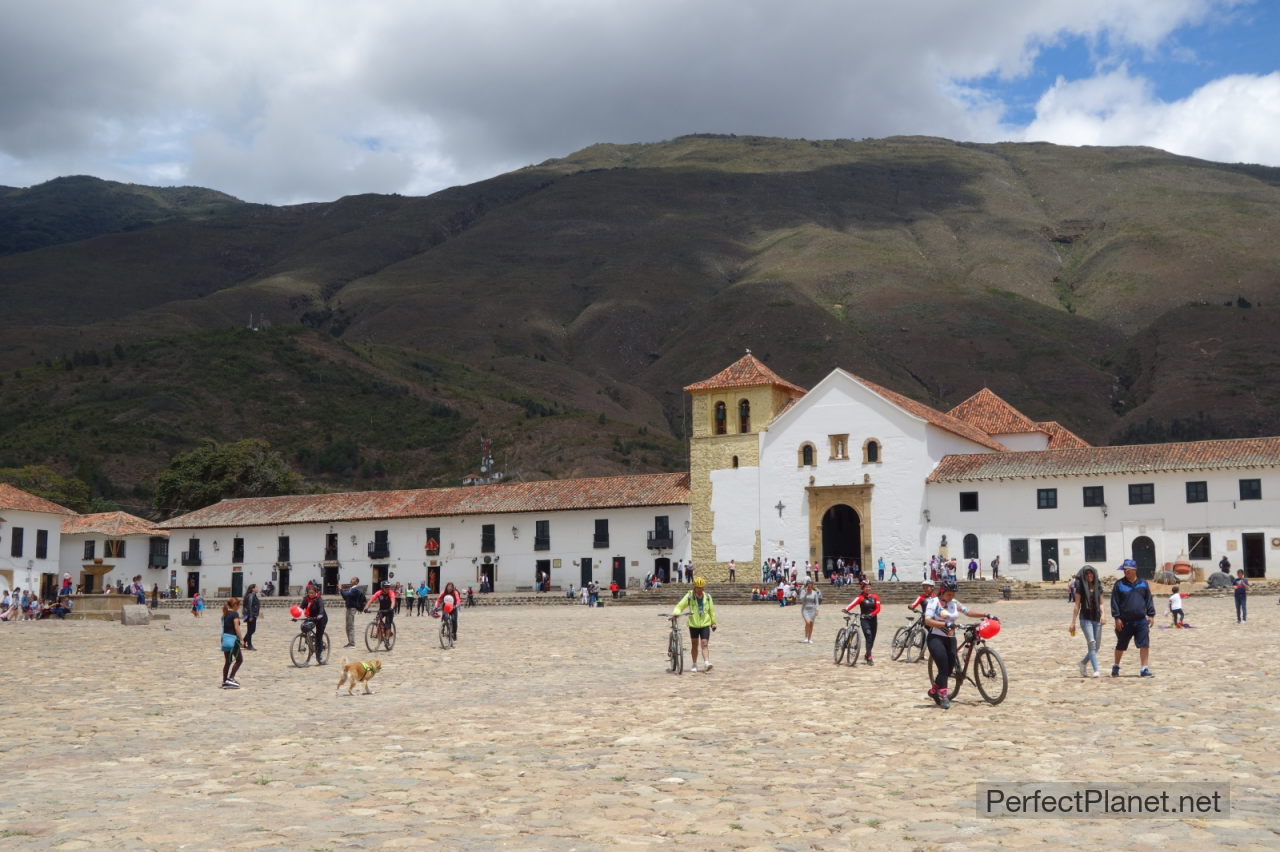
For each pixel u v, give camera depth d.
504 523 81.31
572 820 11.77
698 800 12.65
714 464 76.62
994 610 51.62
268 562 86.94
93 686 26.53
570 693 23.75
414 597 65.56
